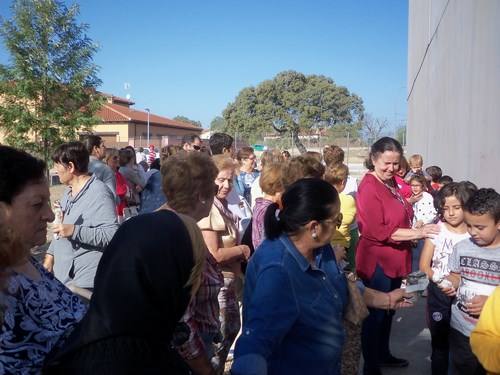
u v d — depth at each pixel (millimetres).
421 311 5746
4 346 1557
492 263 2812
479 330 2207
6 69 11594
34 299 1666
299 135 51500
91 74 12555
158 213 1624
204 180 2545
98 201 3520
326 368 2062
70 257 3508
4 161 1655
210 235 3076
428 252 3592
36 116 11914
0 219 1465
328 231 2059
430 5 13438
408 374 4160
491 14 5652
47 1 11703
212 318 2523
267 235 2148
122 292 1438
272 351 1914
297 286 2000
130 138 48500
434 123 12180
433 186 8086
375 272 3773
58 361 1478
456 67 8477
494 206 2703
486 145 5750
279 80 51562
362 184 3828
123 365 1408
